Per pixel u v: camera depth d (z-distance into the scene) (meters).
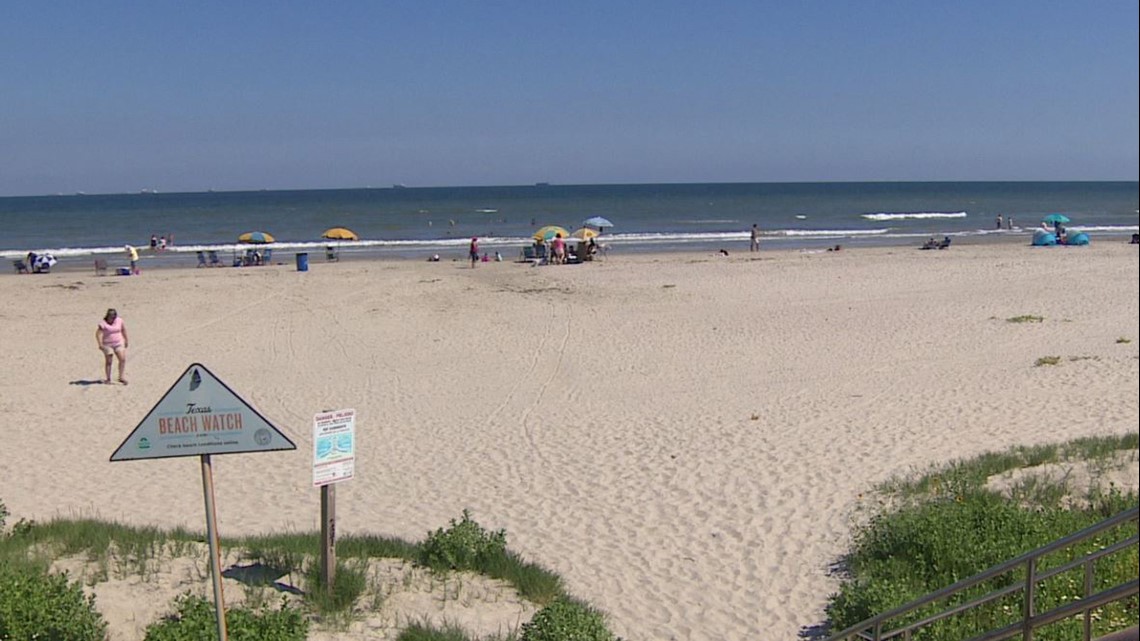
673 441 13.58
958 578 7.95
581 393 17.20
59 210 115.31
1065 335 21.95
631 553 9.44
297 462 12.95
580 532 10.07
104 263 37.91
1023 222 78.69
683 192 192.50
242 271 38.06
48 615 6.11
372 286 32.38
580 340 22.47
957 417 14.52
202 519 10.61
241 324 24.95
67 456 13.36
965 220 83.12
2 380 18.45
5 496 11.52
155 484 12.03
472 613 7.48
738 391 17.08
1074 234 49.00
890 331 23.03
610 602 8.25
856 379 17.84
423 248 52.84
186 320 25.62
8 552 7.82
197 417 6.01
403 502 11.23
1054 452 11.91
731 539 9.75
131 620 6.66
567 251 42.31
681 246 53.38
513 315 26.16
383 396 17.06
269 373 19.16
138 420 15.46
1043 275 33.94
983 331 22.75
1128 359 18.45
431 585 7.95
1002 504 9.37
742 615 7.99
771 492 11.16
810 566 8.98
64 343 22.42
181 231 72.50
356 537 9.37
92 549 8.07
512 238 59.53
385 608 7.37
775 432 13.91
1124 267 35.97
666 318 25.50
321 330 24.08
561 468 12.43
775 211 102.75
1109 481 10.52
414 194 198.25
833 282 33.03
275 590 7.38
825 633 7.59
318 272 37.41
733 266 38.75
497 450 13.41
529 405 16.25
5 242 61.62
